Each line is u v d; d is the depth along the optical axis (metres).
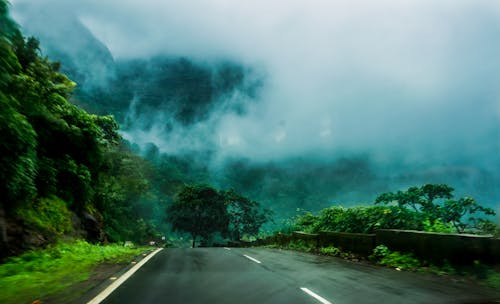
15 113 12.98
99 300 6.55
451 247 9.73
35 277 8.99
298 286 7.99
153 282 8.38
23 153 13.76
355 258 14.06
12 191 13.28
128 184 50.97
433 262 10.29
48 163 18.73
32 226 14.46
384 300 6.62
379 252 12.59
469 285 8.12
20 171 13.24
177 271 10.26
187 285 8.03
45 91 20.94
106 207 33.50
